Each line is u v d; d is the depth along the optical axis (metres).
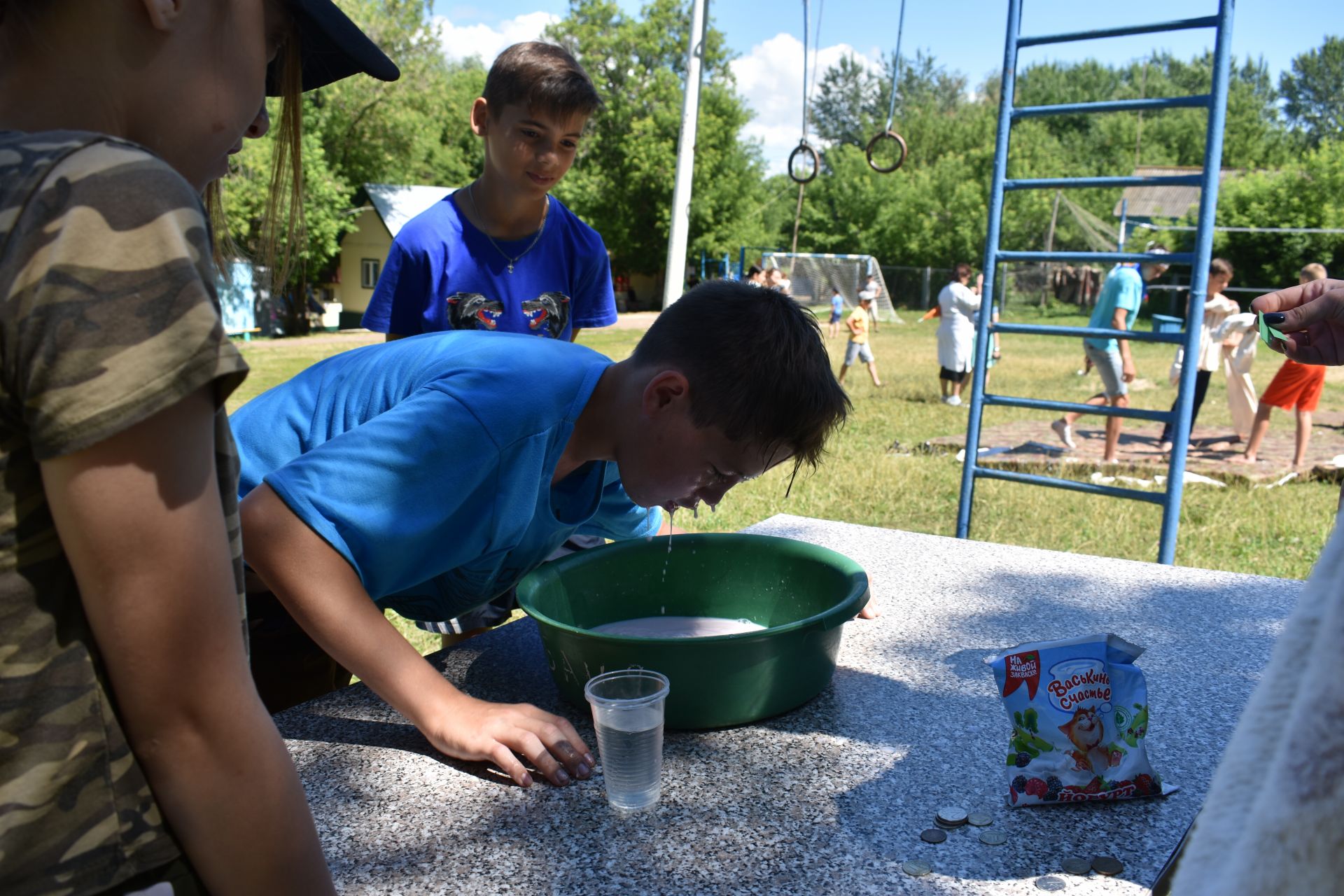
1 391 0.56
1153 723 1.47
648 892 1.05
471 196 2.65
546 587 1.60
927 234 35.41
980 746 1.40
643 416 1.36
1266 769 0.48
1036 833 1.17
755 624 1.85
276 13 0.84
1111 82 53.72
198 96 0.67
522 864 1.10
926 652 1.77
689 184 5.82
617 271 35.88
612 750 1.20
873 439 7.70
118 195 0.57
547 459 1.39
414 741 1.42
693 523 4.68
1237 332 7.06
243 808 0.65
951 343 9.62
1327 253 25.14
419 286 2.60
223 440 0.67
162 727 0.62
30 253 0.55
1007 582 2.19
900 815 1.21
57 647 0.59
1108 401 6.41
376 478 1.22
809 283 30.23
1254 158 43.25
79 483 0.56
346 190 22.53
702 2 5.64
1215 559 4.44
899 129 47.81
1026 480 4.05
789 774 1.31
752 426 1.30
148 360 0.56
